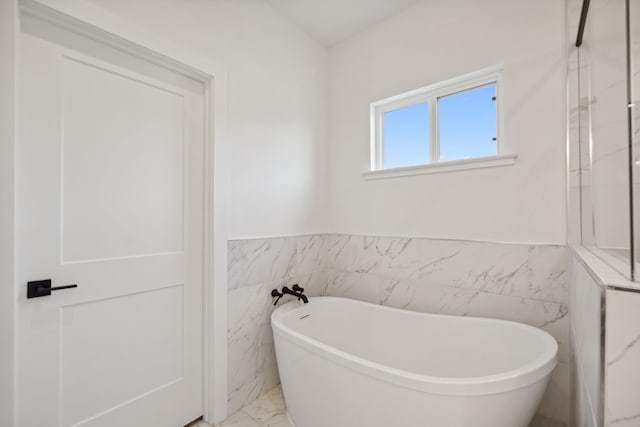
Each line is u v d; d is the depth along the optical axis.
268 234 1.89
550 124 1.46
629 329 0.58
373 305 1.88
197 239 1.60
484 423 1.00
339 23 2.12
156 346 1.44
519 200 1.54
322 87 2.35
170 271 1.49
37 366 1.11
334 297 2.10
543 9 1.48
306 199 2.18
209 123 1.60
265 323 1.85
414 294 1.91
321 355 1.30
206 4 1.57
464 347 1.55
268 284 1.88
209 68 1.56
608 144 0.95
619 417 0.59
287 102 2.04
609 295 0.60
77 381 1.20
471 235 1.69
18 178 1.06
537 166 1.49
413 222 1.93
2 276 0.96
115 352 1.31
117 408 1.31
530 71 1.51
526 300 1.51
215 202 1.59
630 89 0.72
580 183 1.35
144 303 1.40
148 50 1.33
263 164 1.87
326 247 2.36
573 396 1.25
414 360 1.68
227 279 1.64
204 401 1.59
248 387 1.74
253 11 1.82
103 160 1.28
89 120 1.24
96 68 1.26
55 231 1.15
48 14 1.09
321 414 1.32
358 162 2.22
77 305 1.21
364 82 2.20
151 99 1.44
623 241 0.77
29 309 1.09
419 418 1.04
